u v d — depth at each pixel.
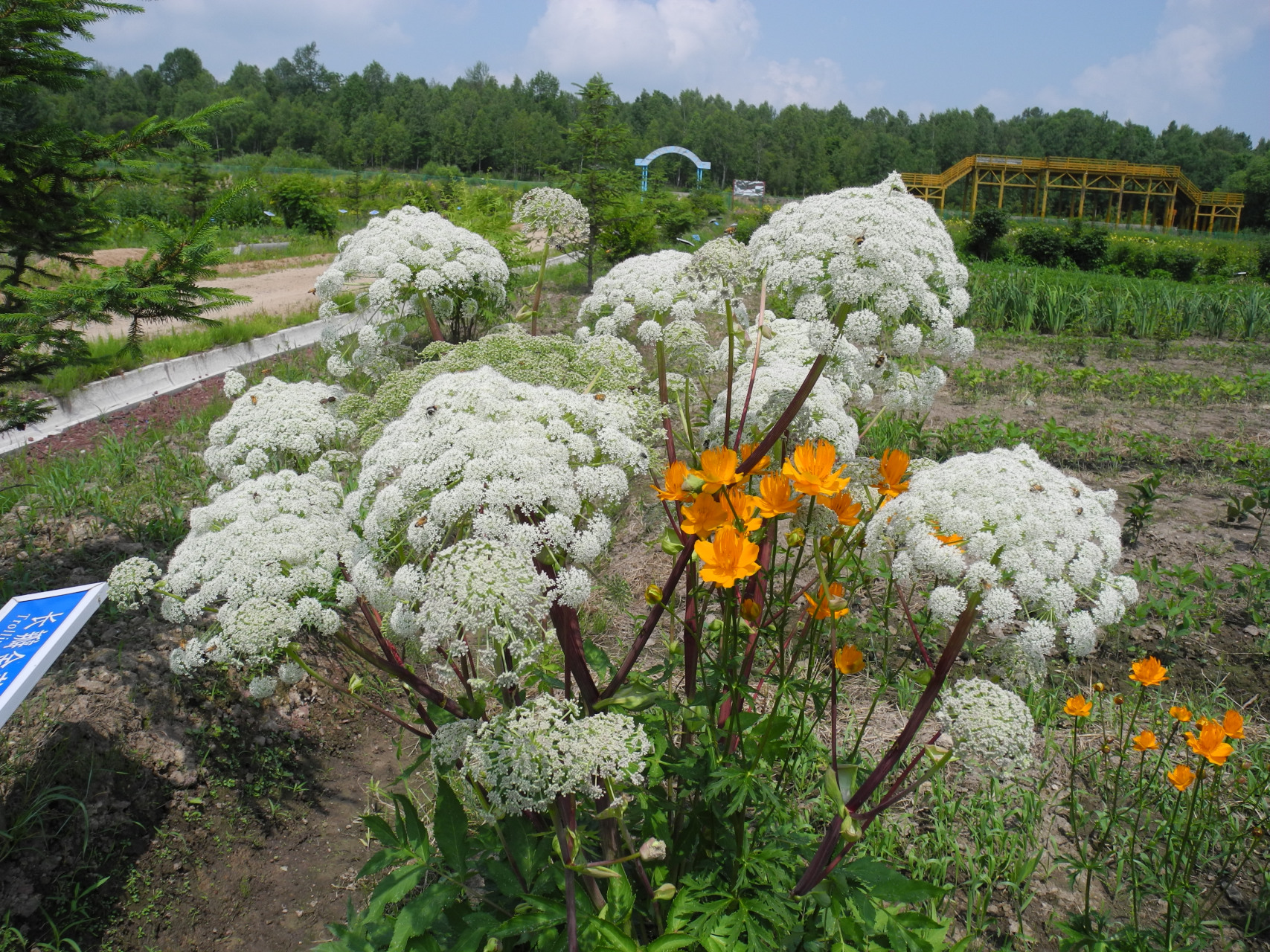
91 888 3.15
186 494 6.21
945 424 9.07
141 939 3.11
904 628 4.43
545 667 2.52
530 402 2.44
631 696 2.24
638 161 42.03
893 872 2.23
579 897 2.18
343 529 2.77
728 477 2.13
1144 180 70.12
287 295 16.78
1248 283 37.38
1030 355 14.37
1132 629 4.96
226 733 3.97
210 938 3.15
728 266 2.69
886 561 2.95
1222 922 2.98
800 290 3.01
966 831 3.43
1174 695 4.36
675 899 2.18
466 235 5.70
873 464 2.83
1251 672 4.57
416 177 65.25
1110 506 2.43
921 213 2.91
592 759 1.82
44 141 4.23
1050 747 3.82
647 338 2.94
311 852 3.59
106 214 4.80
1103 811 3.48
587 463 2.43
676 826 2.47
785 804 2.95
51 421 8.15
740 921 2.12
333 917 3.24
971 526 2.17
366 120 105.44
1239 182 79.62
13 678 2.60
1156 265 38.75
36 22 3.96
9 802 3.31
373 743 4.28
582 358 3.32
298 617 2.42
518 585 1.87
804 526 2.57
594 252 17.56
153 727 3.84
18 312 4.18
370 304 5.52
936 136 146.75
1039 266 36.41
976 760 2.05
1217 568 5.77
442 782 2.33
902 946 2.22
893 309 2.66
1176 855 3.09
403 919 2.12
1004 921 3.05
